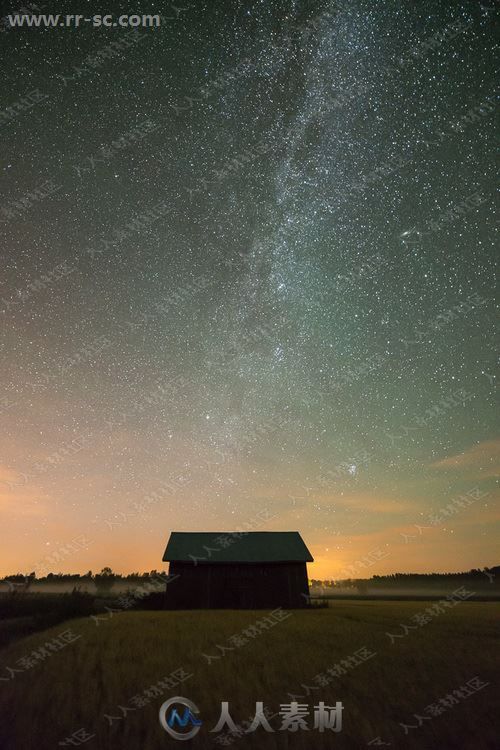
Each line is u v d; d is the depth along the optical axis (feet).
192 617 74.95
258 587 100.37
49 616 66.39
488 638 51.03
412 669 36.88
